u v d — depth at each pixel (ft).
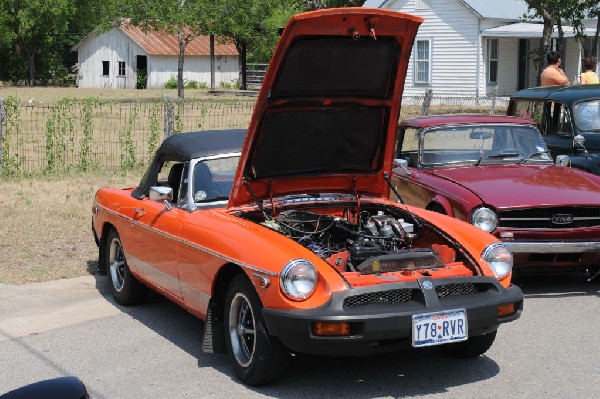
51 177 47.32
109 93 150.61
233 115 80.28
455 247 19.39
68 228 34.50
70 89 172.24
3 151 49.21
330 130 20.88
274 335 17.35
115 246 25.49
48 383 12.82
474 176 28.32
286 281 17.03
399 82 20.59
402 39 19.62
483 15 106.42
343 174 22.00
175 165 23.44
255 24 146.10
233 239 18.78
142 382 18.92
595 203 25.58
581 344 21.33
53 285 27.04
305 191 22.12
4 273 28.07
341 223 21.35
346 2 153.28
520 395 17.93
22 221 35.32
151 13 130.41
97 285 27.22
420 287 17.46
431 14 111.24
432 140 30.76
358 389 18.35
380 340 17.28
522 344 21.39
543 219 25.50
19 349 21.26
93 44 188.24
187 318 23.98
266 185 21.34
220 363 20.15
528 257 25.45
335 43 18.97
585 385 18.47
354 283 17.37
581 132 34.37
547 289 27.02
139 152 59.00
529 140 31.48
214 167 22.27
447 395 17.98
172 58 186.29
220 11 137.18
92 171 49.88
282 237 18.62
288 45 18.56
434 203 27.63
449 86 111.04
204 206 21.62
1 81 198.80
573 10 81.35
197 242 19.84
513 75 113.80
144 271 23.18
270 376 18.13
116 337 22.22
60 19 195.00
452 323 17.44
